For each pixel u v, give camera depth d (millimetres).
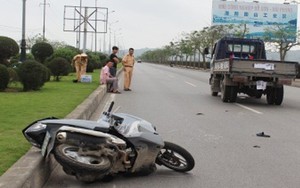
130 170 6199
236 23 53625
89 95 15539
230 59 15969
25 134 6102
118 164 6070
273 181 6457
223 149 8578
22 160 5754
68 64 23812
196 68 78375
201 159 7688
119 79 32969
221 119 12773
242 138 9820
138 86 25609
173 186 6066
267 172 6949
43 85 18812
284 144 9266
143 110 14234
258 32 53344
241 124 11922
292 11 52844
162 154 6785
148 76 39688
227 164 7387
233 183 6305
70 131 5629
